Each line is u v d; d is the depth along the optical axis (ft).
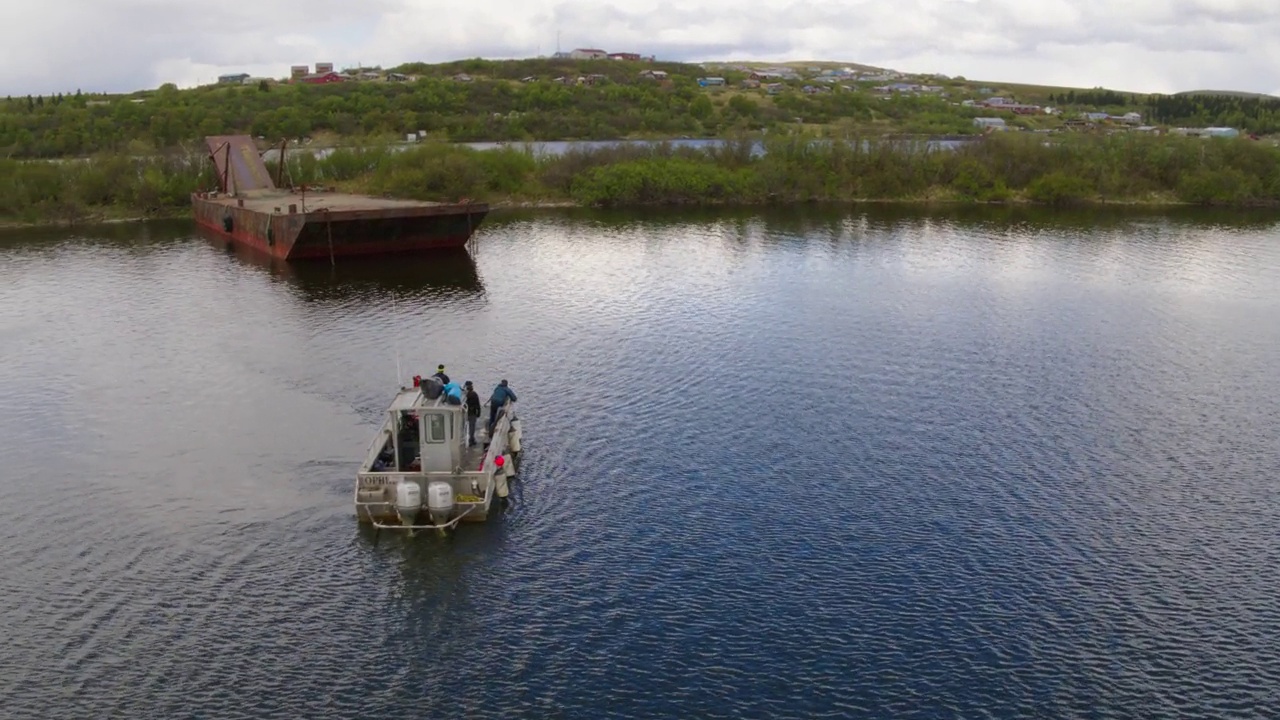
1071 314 258.57
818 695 103.50
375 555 130.11
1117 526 139.33
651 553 130.52
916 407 185.68
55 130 626.23
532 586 122.93
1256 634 114.83
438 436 137.39
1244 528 139.44
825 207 483.10
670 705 101.81
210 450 163.32
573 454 161.79
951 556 130.41
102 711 100.07
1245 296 282.15
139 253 341.62
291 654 109.60
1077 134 597.11
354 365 208.33
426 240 339.57
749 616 116.78
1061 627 115.34
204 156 464.65
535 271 310.65
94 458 160.45
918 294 280.51
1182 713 101.81
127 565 127.44
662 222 426.10
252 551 130.93
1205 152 522.47
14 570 126.00
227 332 234.58
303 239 314.55
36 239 373.40
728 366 209.26
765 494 147.84
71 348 222.28
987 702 102.83
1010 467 158.81
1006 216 455.22
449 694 103.45
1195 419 181.47
